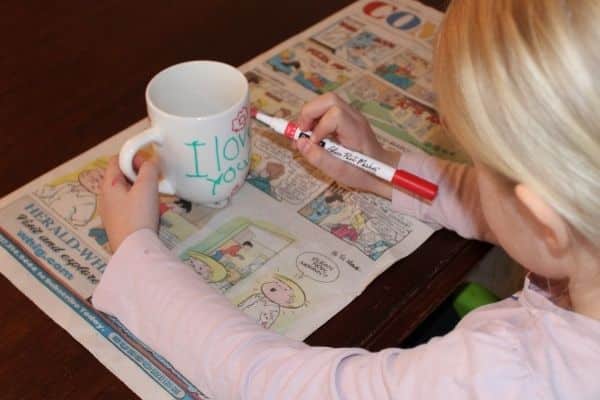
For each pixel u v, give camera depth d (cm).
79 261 69
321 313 65
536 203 47
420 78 90
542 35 43
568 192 46
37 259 69
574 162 44
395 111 85
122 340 64
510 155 47
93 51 90
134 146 68
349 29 96
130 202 69
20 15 94
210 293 64
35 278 67
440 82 50
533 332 53
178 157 70
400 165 78
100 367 61
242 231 72
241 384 59
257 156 80
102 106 83
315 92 87
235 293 67
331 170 76
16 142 78
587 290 54
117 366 62
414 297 67
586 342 51
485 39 46
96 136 80
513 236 55
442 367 53
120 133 80
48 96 83
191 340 61
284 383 58
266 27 95
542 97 44
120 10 96
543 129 44
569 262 53
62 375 61
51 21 94
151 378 61
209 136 68
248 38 93
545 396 50
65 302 66
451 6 51
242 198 76
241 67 89
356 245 71
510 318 58
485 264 81
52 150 78
